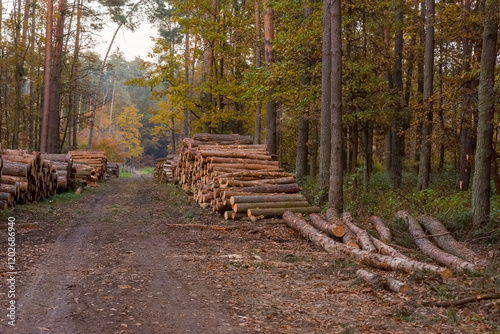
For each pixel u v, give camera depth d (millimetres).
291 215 12992
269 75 19469
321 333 4961
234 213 13727
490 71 11664
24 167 15172
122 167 72125
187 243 10430
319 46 18516
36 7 35031
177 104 32438
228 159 16656
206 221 13656
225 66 36969
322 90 15516
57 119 30562
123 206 17500
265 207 13828
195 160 19250
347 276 7629
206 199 15750
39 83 37031
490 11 11391
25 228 11727
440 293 6391
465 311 5723
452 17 16547
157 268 7844
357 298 6367
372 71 19844
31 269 7504
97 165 31406
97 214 15078
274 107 22062
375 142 33312
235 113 31422
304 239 11383
